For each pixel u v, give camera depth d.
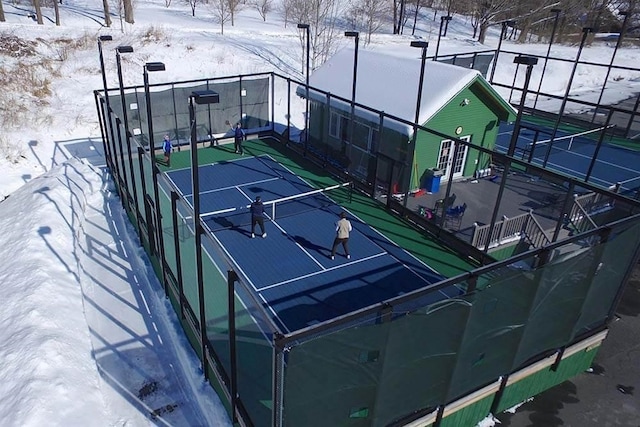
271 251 14.66
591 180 21.72
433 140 18.94
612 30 73.75
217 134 24.17
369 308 6.54
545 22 66.25
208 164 21.36
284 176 20.36
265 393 7.51
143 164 13.49
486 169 21.31
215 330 9.49
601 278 9.63
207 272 12.84
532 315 8.70
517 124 16.39
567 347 10.41
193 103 7.98
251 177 20.12
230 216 16.77
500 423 10.05
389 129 18.66
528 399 10.71
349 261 14.33
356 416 7.35
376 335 6.74
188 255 10.64
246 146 23.72
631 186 21.12
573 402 10.75
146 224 14.28
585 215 16.39
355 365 6.79
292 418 6.59
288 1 57.12
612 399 10.90
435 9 70.56
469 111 19.45
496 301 7.95
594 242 9.52
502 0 52.34
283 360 6.14
